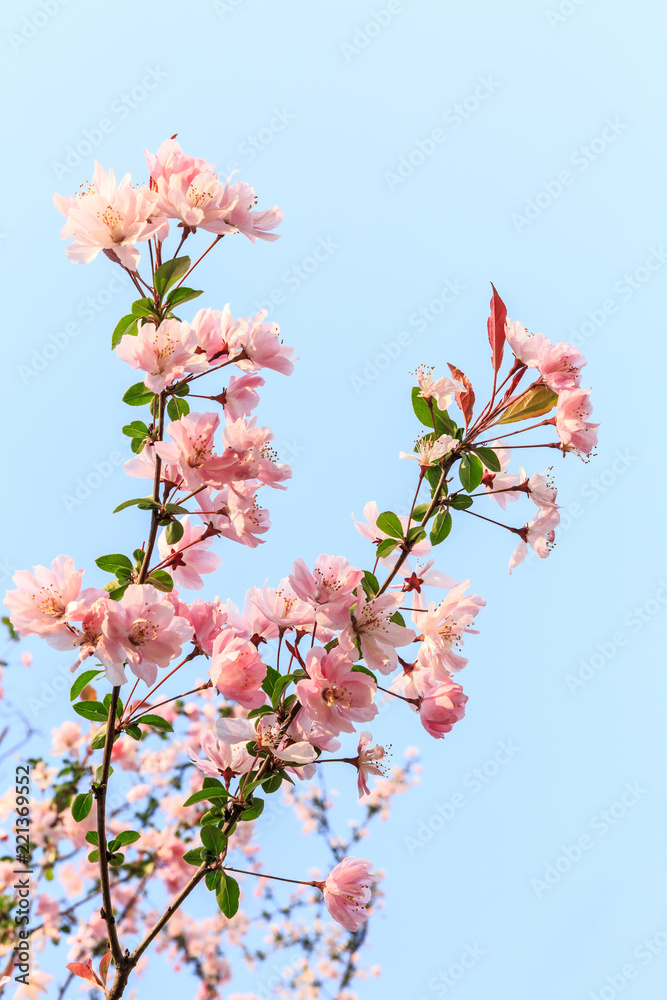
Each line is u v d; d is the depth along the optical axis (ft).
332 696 3.61
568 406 3.74
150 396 3.63
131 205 3.61
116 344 3.64
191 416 3.62
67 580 3.60
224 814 3.67
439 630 3.70
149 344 3.57
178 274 3.61
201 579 3.75
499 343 3.75
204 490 3.68
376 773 3.71
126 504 3.59
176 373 3.58
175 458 3.59
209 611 3.71
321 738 3.64
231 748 3.71
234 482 3.63
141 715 3.62
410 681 3.78
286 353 3.71
